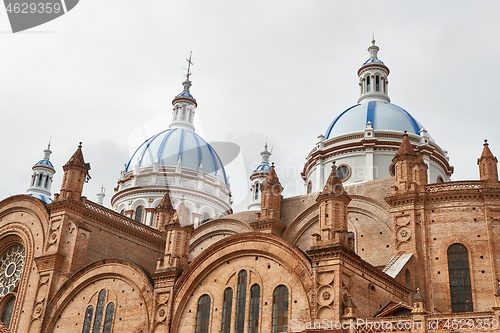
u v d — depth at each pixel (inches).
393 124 2714.1
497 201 1980.8
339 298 1603.1
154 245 2620.6
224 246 1910.7
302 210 2401.6
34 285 2305.6
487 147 2060.8
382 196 2242.9
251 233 1852.9
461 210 2001.7
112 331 2059.5
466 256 1952.5
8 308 2413.9
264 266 1818.4
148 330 1966.0
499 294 1457.9
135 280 2078.0
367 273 1749.5
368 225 2237.9
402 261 1969.7
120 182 3671.3
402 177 2123.5
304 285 1694.1
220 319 1845.5
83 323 2144.4
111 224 2452.0
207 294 1907.0
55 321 2202.3
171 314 1937.7
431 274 1966.0
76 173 2393.0
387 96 3014.3
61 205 2332.7
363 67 3088.1
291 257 1756.9
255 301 1797.5
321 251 1676.9
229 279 1877.5
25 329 2233.0
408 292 1935.3
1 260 2539.4
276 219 2381.9
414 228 2027.6
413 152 2165.4
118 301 2095.2
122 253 2465.6
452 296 1925.4
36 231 2407.7
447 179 2755.9
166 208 2748.5
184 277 1962.4
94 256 2346.2
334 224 1707.7
